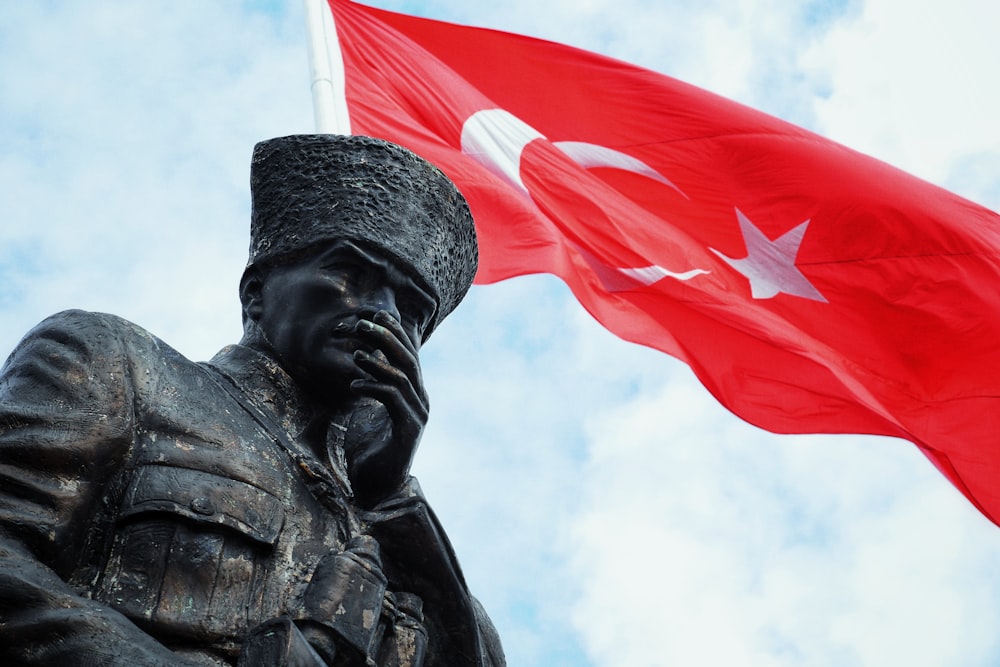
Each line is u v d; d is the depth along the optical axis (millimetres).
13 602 4434
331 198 5676
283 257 5609
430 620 5184
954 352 11008
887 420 10734
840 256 11156
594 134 11656
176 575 4734
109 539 4773
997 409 10883
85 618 4414
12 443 4734
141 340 5172
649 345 10883
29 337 5125
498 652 5641
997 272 10969
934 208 11195
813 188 11289
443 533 5246
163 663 4410
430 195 5840
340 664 4707
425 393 5227
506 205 10938
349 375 5406
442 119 11422
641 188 11547
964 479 10961
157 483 4848
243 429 5156
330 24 11594
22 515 4645
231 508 4891
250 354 5488
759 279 11273
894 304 11070
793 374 10953
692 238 11375
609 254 11078
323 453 5406
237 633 4730
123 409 4934
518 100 11711
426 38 11852
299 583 4910
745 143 11477
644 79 11766
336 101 11203
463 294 6121
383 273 5578
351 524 5137
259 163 5840
